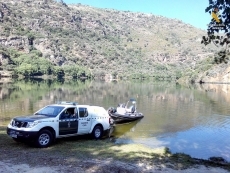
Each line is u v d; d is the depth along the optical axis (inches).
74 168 350.9
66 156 411.8
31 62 5821.9
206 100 1790.1
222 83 5408.5
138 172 356.5
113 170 353.1
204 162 434.9
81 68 6535.4
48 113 506.6
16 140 456.1
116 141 587.5
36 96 1654.8
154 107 1358.3
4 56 5659.5
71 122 515.2
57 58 7283.5
